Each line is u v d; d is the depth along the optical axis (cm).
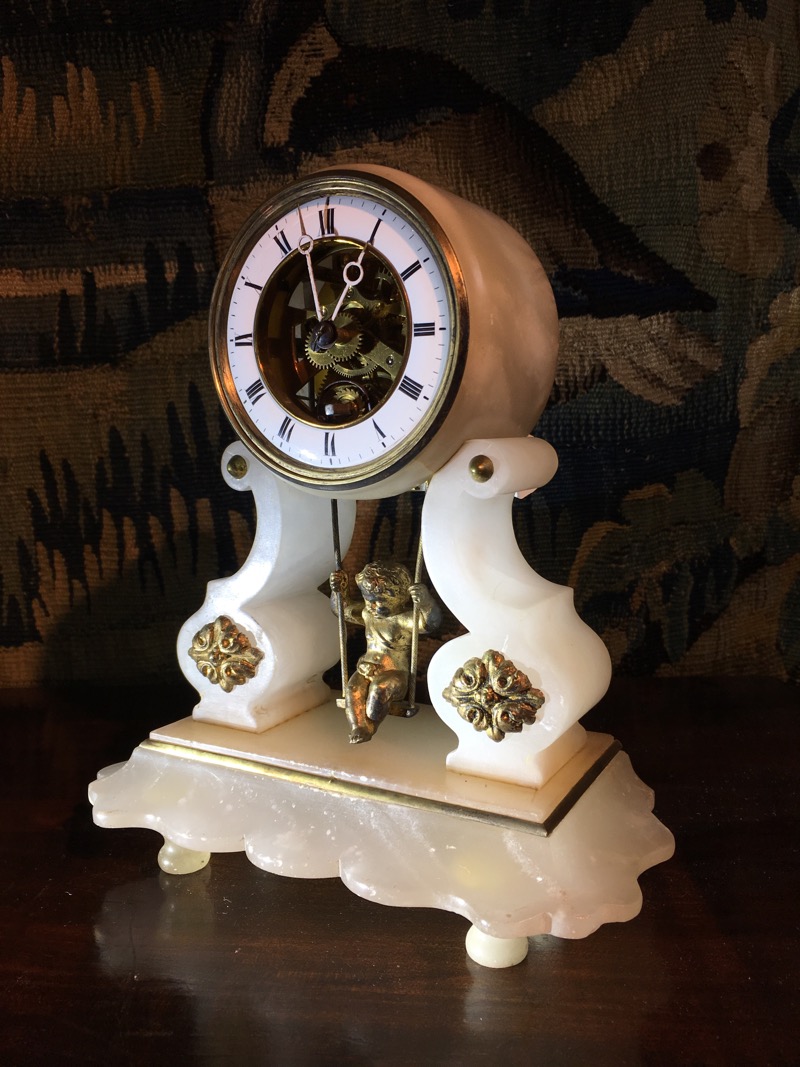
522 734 32
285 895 35
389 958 31
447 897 30
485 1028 28
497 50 49
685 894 34
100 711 52
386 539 54
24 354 53
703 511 52
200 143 51
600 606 53
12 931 33
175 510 54
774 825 39
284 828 34
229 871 37
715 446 51
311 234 32
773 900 34
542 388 35
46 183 52
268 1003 29
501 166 50
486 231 33
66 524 55
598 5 48
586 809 33
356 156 51
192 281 52
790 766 44
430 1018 28
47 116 51
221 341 34
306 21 50
